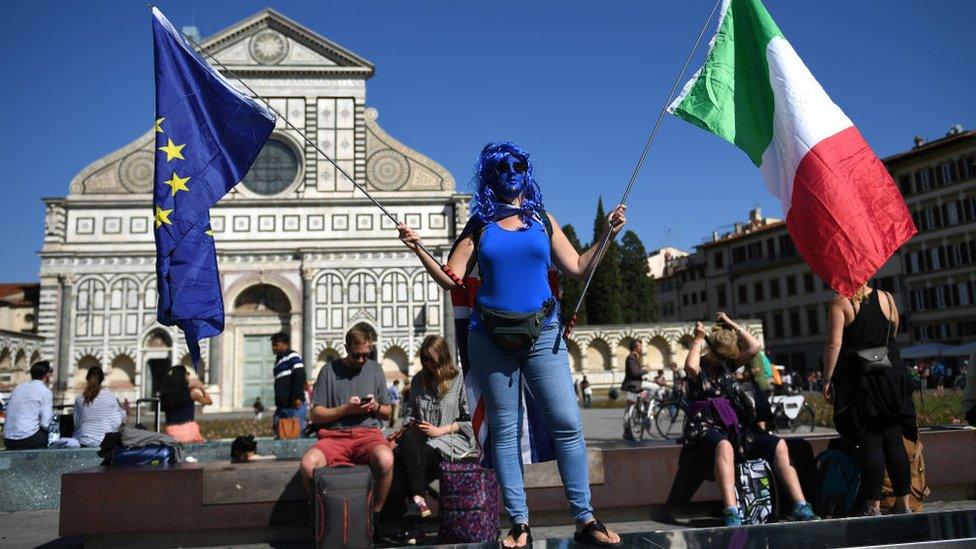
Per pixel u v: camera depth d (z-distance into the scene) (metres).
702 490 7.74
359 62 47.72
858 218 7.04
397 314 45.91
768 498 7.11
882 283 58.22
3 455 10.54
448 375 7.84
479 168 4.73
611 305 62.09
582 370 52.25
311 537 6.61
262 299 46.19
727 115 7.48
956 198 52.94
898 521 4.62
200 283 7.33
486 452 4.64
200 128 7.48
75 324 43.66
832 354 7.08
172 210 7.30
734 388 7.57
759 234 70.56
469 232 4.66
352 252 46.22
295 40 47.62
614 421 26.81
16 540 7.93
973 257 51.66
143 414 39.66
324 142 47.19
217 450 11.51
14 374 40.34
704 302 78.31
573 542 4.36
